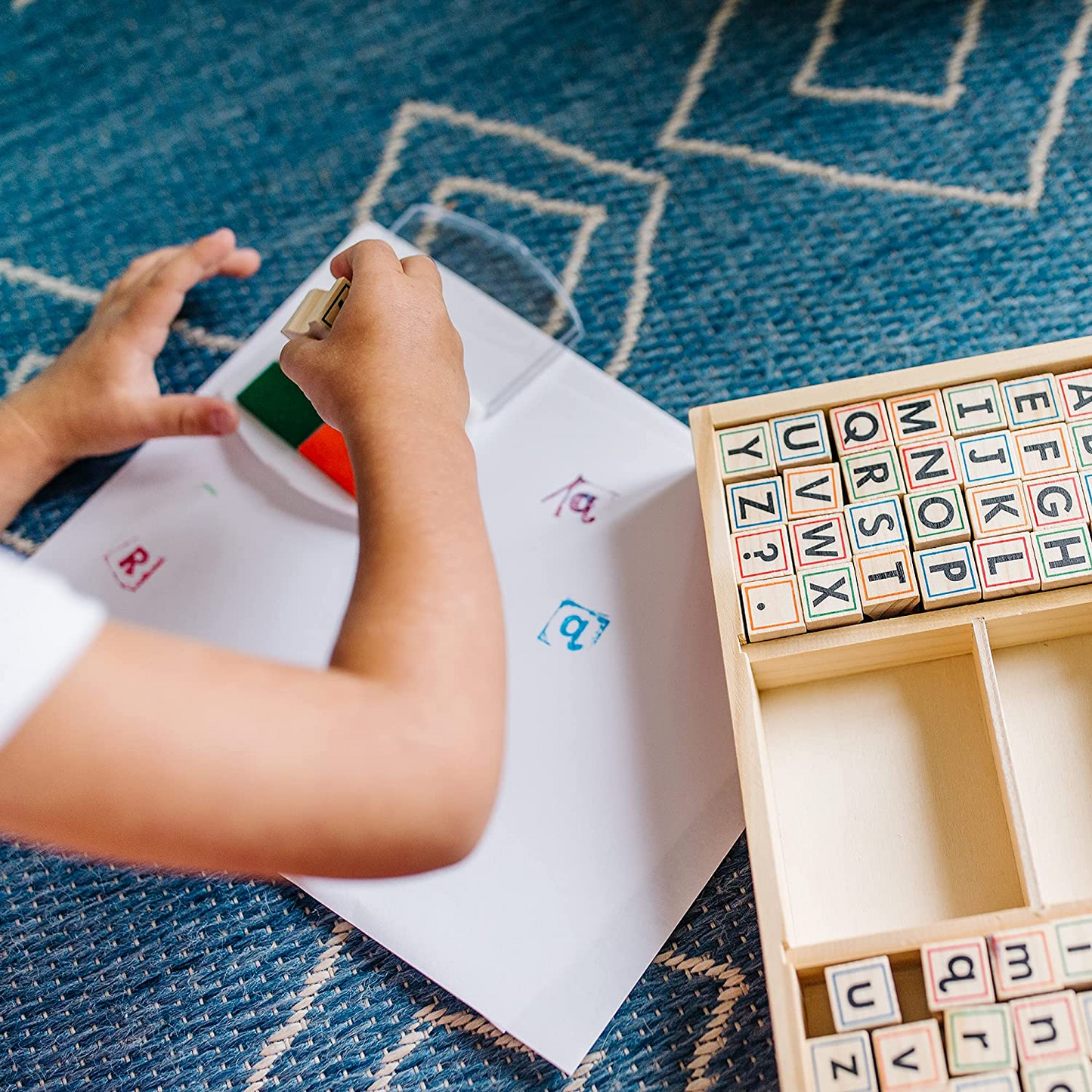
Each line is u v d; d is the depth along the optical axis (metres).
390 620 0.46
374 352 0.56
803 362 0.80
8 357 0.87
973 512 0.62
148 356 0.81
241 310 0.85
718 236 0.83
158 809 0.40
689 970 0.68
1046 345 0.64
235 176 0.90
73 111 0.92
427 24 0.91
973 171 0.82
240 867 0.44
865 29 0.85
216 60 0.92
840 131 0.84
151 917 0.73
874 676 0.65
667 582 0.74
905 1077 0.53
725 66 0.87
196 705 0.41
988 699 0.59
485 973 0.68
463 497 0.51
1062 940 0.54
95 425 0.79
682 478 0.76
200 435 0.79
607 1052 0.67
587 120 0.87
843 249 0.81
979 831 0.62
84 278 0.89
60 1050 0.71
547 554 0.76
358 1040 0.70
